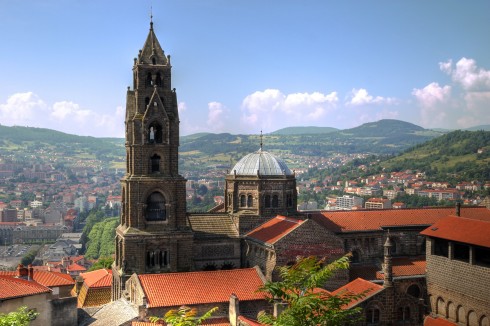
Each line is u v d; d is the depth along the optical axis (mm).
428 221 116250
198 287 85938
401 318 90062
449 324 85812
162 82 101875
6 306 80250
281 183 113312
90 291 113812
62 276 109250
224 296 84812
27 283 87875
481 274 85812
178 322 40750
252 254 103250
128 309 86250
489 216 121062
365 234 110500
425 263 107812
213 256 105875
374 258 111312
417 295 100312
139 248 97188
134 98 101938
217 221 110062
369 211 117625
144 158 98750
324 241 96688
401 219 115562
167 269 99125
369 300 87375
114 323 83125
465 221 94125
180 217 100750
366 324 87188
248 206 113250
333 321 36281
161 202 100375
